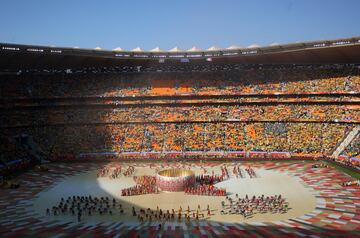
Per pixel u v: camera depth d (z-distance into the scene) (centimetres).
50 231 3800
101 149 8469
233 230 3816
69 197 5059
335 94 9038
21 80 9750
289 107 9350
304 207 4653
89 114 9525
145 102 9812
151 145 8600
